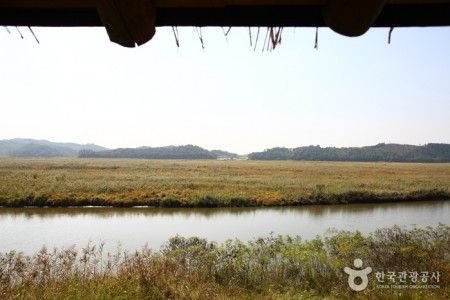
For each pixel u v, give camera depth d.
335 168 70.31
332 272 7.70
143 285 6.65
